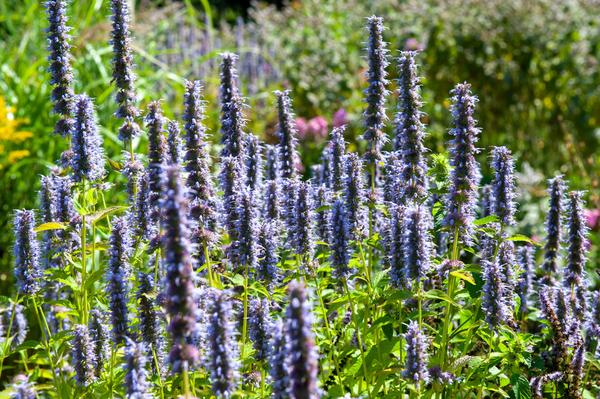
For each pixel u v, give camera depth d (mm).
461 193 6773
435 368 6434
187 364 5180
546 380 7312
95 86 15617
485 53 20797
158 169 6879
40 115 15047
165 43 20359
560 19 20594
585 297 8164
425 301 7906
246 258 6766
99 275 7160
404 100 7109
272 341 5570
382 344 6730
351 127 17891
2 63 16406
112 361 6785
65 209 7770
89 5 18891
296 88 19672
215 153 13867
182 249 5027
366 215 7863
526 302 8453
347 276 6797
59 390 7309
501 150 7098
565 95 20016
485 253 7652
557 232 8094
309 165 16797
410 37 21297
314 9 24750
